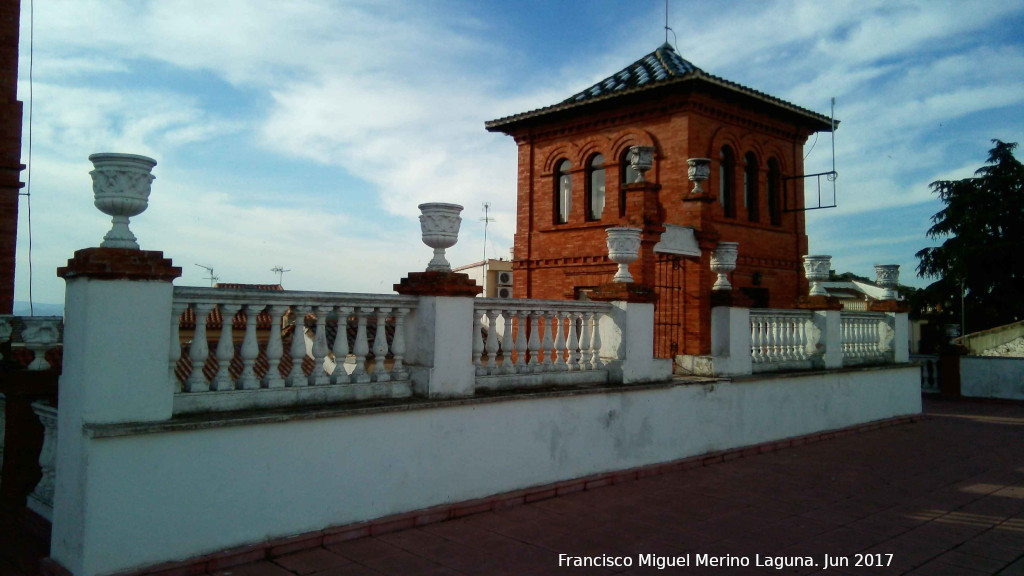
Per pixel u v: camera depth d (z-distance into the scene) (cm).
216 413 595
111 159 536
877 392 1482
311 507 628
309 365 1384
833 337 1362
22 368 754
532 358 881
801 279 1848
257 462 595
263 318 1467
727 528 729
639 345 982
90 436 509
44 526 627
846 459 1116
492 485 779
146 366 551
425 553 619
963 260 3622
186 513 555
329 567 575
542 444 837
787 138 1838
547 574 580
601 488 884
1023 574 610
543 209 1822
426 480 716
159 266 558
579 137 1752
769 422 1195
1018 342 2792
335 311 696
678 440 1026
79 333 530
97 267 526
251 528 590
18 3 1093
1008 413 1728
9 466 716
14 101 1083
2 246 1065
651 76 1662
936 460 1120
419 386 734
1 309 1057
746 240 1681
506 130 1906
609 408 923
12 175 1073
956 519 783
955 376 2052
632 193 1180
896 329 1585
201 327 602
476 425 764
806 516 780
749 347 1184
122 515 523
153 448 540
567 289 1723
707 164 1302
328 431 641
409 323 759
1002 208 3650
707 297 1241
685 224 1303
